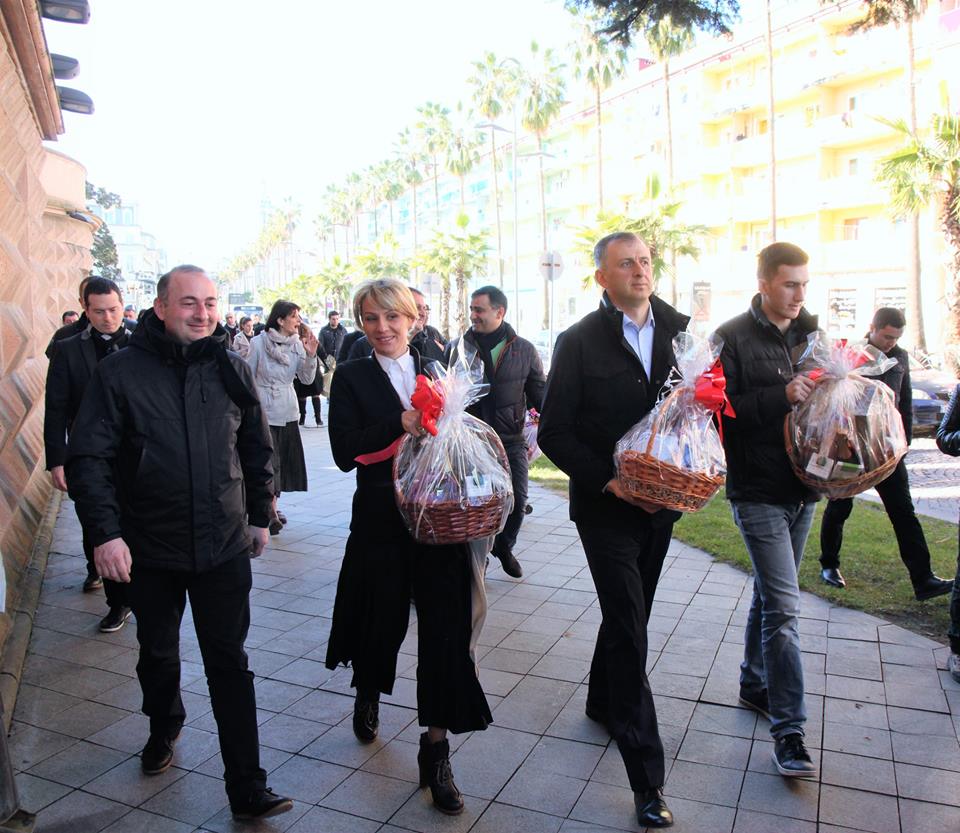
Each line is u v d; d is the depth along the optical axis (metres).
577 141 52.91
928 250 30.05
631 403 3.06
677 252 27.39
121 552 2.76
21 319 6.42
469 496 2.86
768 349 3.34
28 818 2.66
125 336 4.63
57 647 4.46
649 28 7.66
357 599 3.27
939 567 5.54
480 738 3.46
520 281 62.78
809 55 35.44
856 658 4.18
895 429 3.17
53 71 7.47
